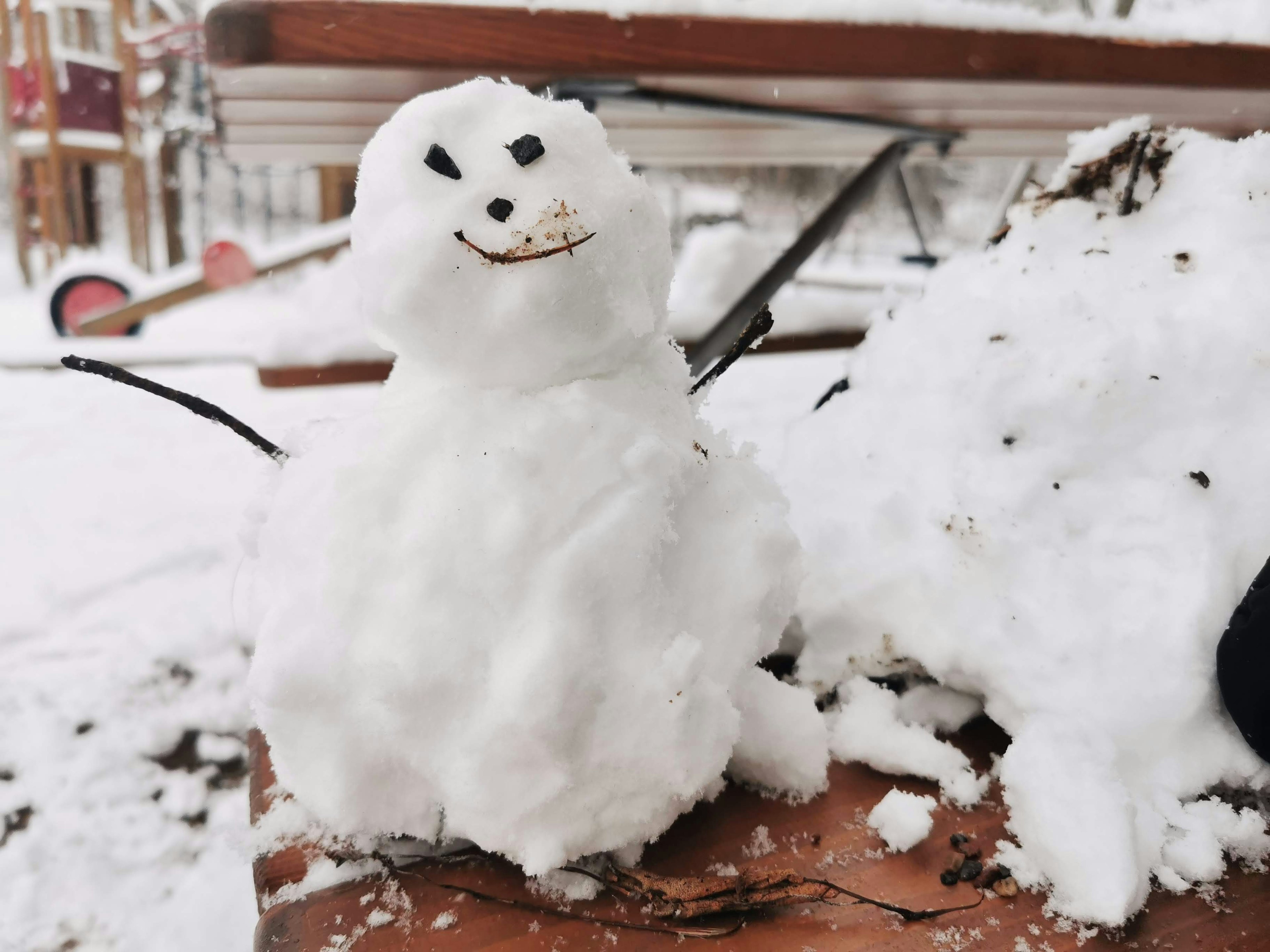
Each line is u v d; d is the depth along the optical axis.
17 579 1.92
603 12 1.09
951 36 1.23
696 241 2.03
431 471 0.57
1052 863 0.62
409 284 0.55
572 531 0.57
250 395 3.39
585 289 0.56
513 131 0.57
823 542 0.87
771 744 0.71
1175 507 0.74
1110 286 0.84
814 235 1.70
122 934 1.13
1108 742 0.67
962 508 0.78
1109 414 0.77
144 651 1.67
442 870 0.66
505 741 0.55
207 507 2.30
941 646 0.77
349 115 1.47
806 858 0.66
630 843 0.63
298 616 0.57
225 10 1.00
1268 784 0.67
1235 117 1.71
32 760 1.40
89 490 2.41
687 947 0.58
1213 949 0.58
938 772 0.74
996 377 0.82
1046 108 1.59
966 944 0.58
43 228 5.88
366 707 0.57
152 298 2.78
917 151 2.17
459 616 0.55
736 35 1.16
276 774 0.71
